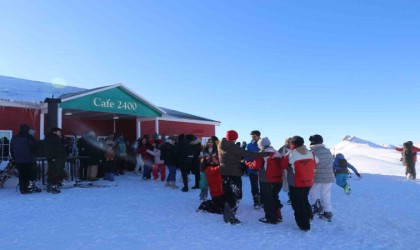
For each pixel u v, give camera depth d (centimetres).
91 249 497
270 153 670
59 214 711
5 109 1319
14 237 549
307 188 637
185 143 1057
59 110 1334
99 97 1477
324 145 721
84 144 1277
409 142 1602
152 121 2052
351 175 1694
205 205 755
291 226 661
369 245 556
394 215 776
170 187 1123
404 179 1578
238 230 618
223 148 704
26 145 973
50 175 995
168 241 541
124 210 758
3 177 1090
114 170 1428
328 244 552
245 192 1069
